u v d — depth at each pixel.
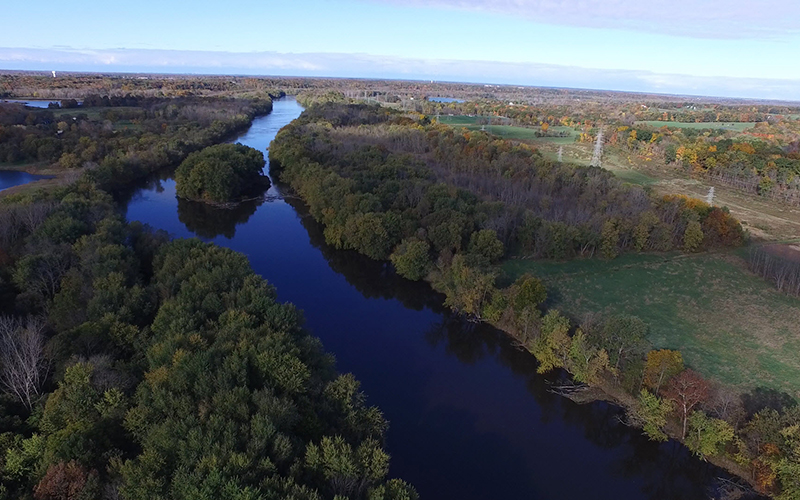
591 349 64.50
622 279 97.44
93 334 57.66
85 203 104.44
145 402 46.84
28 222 90.88
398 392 67.19
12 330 58.16
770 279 98.31
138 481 38.25
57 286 75.94
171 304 62.84
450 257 97.38
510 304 79.00
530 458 56.56
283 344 56.09
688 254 111.69
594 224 109.94
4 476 41.22
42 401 49.81
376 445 47.31
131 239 95.12
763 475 48.81
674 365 58.03
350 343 78.88
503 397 67.00
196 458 39.66
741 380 65.81
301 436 47.31
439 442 58.38
